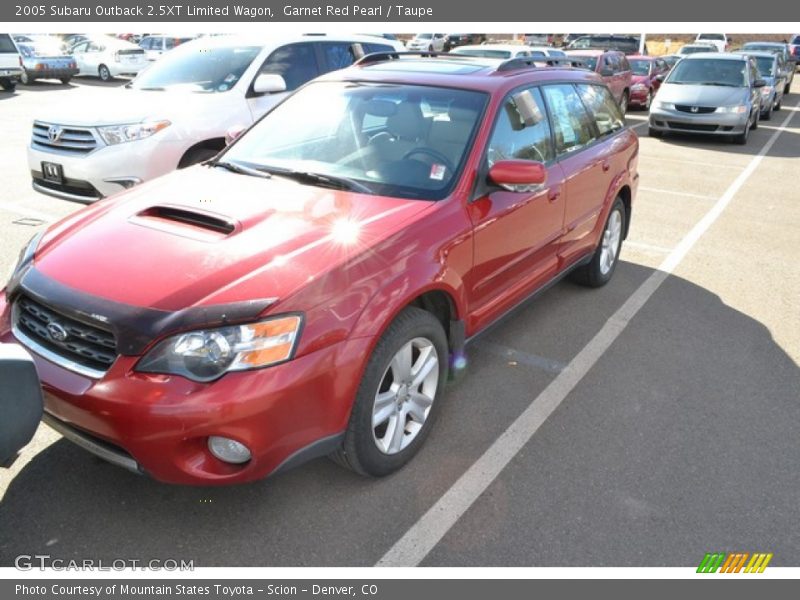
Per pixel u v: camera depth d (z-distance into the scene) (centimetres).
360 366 263
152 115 594
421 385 317
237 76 672
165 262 264
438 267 301
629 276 581
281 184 340
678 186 952
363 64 455
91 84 2278
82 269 267
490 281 359
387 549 264
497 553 264
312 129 384
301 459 258
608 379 399
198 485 245
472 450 326
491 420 352
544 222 405
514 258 378
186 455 241
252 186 337
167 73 695
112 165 573
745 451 333
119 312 243
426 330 300
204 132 621
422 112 367
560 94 448
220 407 232
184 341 236
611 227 540
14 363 209
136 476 296
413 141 354
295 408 246
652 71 1923
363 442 279
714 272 598
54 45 2233
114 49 2367
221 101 642
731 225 754
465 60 444
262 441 242
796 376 411
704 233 720
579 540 272
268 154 377
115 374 238
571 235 454
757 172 1073
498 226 350
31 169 619
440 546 267
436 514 283
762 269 608
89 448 256
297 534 270
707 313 503
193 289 248
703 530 279
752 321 491
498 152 359
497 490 298
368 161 350
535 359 421
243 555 259
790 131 1585
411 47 3147
